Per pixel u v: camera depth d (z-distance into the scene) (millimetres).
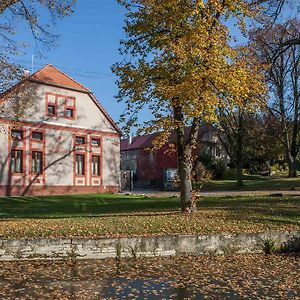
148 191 54656
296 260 14172
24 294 10398
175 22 17688
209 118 17031
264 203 25188
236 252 15039
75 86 45906
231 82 16797
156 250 14562
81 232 15703
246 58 18500
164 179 61406
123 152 74812
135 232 15688
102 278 11938
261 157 64000
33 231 15898
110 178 48500
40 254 14133
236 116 48156
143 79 18656
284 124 49906
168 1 17484
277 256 14773
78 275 12281
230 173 62375
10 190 40594
